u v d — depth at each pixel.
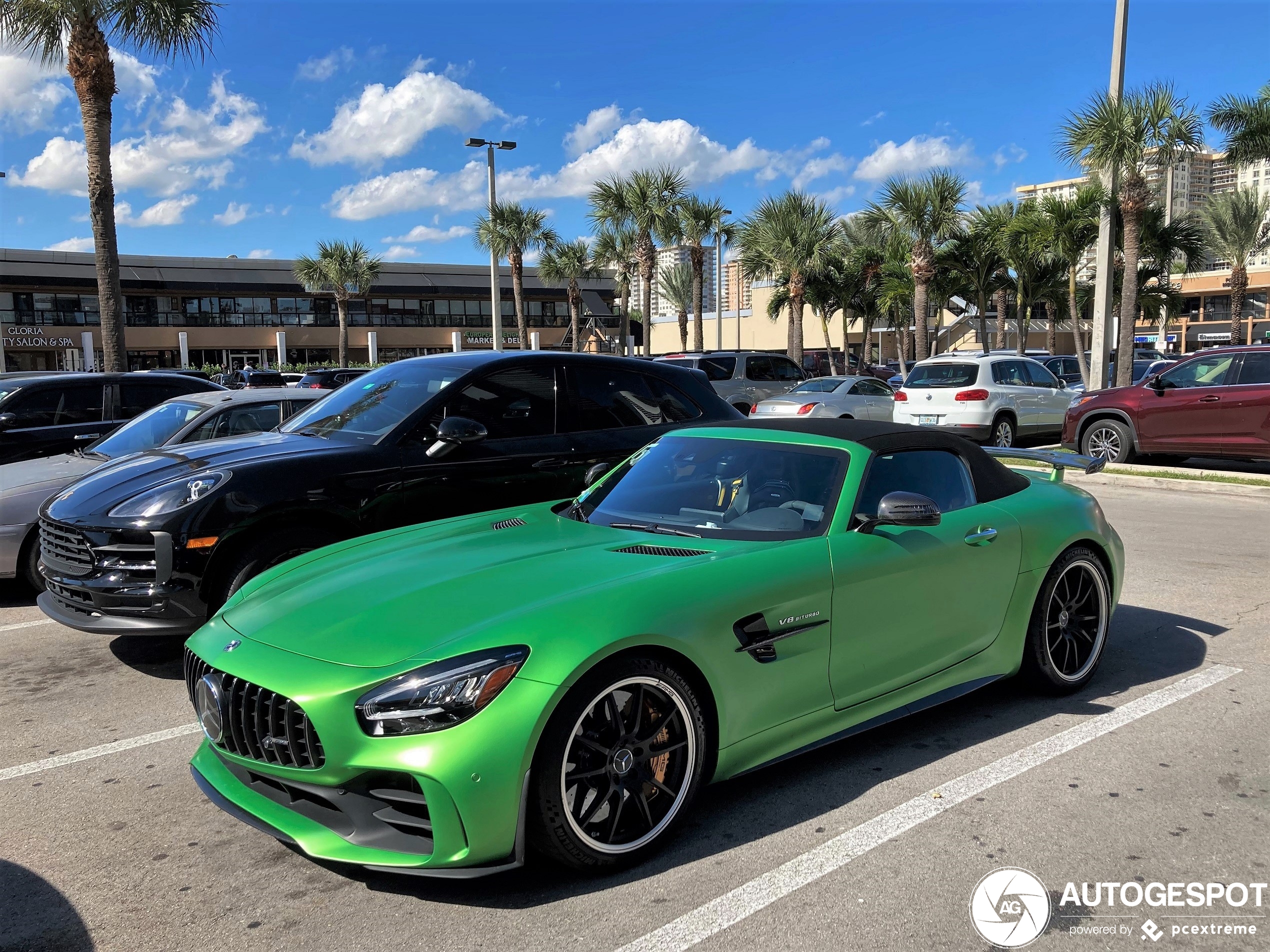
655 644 2.89
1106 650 5.13
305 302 55.72
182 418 7.57
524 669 2.68
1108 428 12.73
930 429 4.23
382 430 5.58
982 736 3.94
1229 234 37.88
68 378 9.32
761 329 61.59
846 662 3.48
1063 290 32.44
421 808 2.70
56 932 2.66
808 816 3.24
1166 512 9.62
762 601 3.20
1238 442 11.48
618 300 67.31
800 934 2.56
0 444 8.70
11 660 5.36
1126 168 16.64
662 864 2.94
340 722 2.66
